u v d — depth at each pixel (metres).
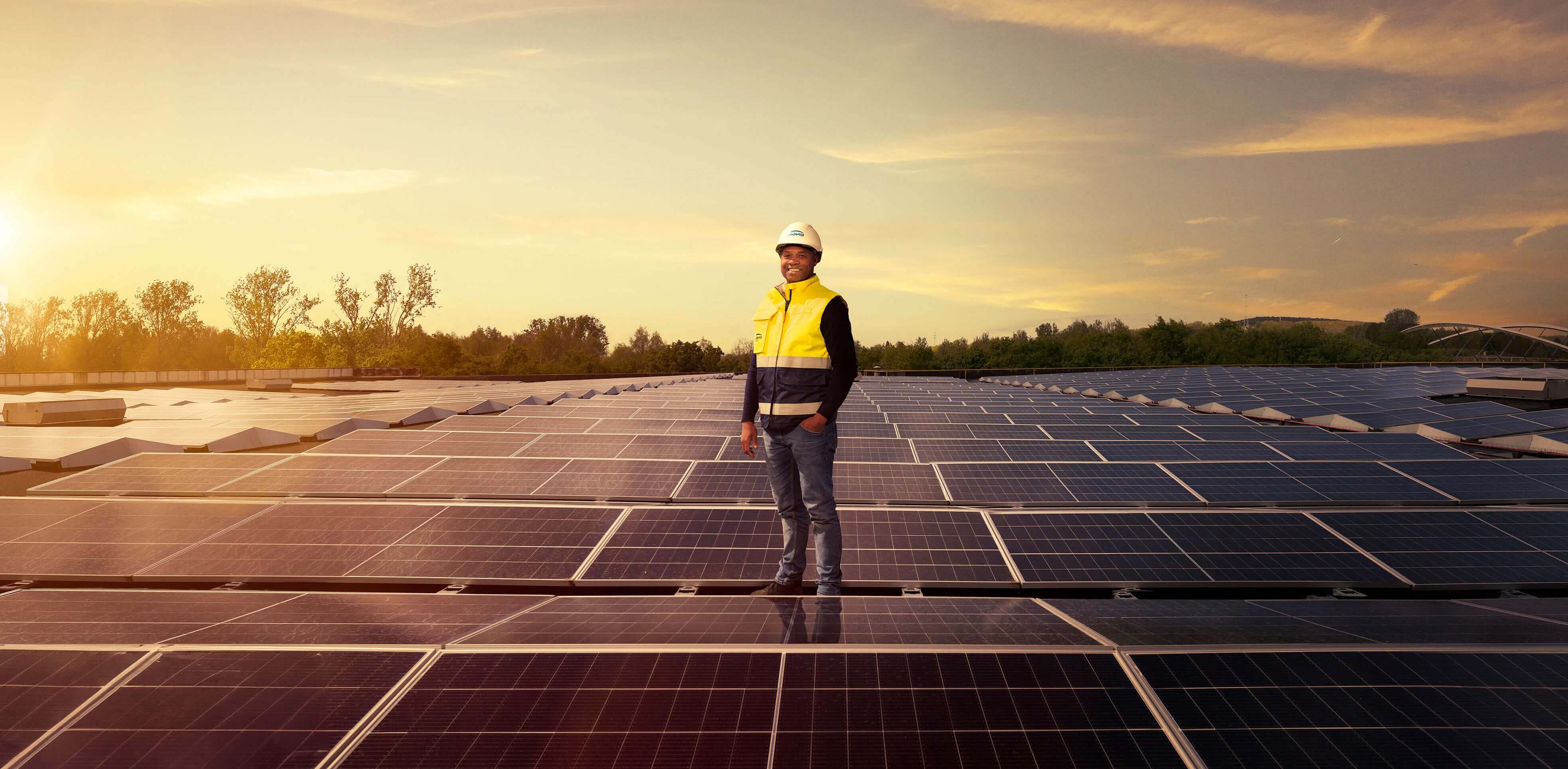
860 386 45.12
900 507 8.91
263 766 2.73
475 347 154.25
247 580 6.30
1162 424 18.50
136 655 3.37
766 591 6.25
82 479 9.40
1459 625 4.06
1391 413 22.53
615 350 107.81
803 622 4.20
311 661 3.34
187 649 3.42
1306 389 35.59
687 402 24.56
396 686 3.17
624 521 7.45
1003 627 4.07
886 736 2.87
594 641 3.67
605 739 2.86
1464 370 51.66
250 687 3.15
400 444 12.27
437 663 3.34
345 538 7.03
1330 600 5.21
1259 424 18.27
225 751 2.80
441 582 6.32
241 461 10.30
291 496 9.05
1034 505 8.94
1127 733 2.88
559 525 7.36
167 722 2.95
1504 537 7.16
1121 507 8.88
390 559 6.64
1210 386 38.81
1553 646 3.41
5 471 13.02
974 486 9.48
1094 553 6.88
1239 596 6.39
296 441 17.12
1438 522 7.50
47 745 2.83
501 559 6.67
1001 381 50.88
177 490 9.10
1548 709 2.96
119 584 6.32
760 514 7.66
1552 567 6.64
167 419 19.59
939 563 6.68
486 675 3.25
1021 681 3.19
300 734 2.88
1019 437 15.55
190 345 105.94
